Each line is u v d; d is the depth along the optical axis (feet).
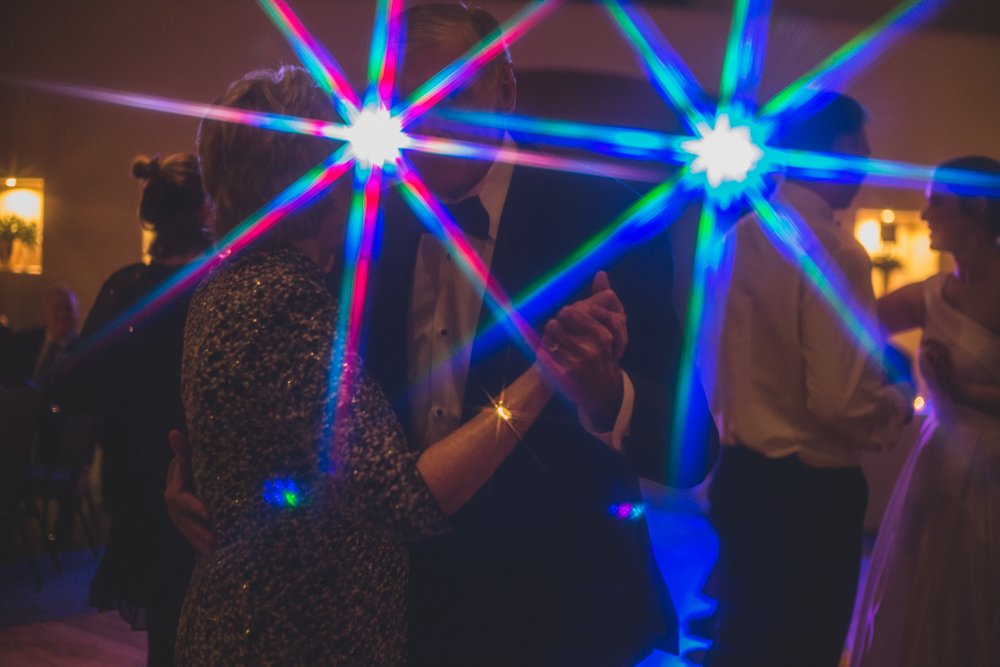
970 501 8.93
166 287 7.55
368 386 4.26
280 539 4.29
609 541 5.36
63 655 13.46
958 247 9.16
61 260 26.11
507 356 5.36
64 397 7.95
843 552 8.80
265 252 4.50
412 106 5.24
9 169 26.23
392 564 4.64
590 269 5.41
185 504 4.55
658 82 22.36
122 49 25.40
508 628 5.33
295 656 4.31
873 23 23.50
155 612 7.34
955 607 8.95
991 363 8.93
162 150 25.43
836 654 8.86
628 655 5.36
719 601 9.20
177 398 7.26
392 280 5.67
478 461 4.17
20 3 25.88
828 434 8.73
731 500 9.11
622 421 4.72
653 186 19.94
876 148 24.06
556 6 23.35
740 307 8.97
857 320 8.52
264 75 4.58
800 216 8.75
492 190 5.65
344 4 23.73
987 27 23.72
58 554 18.72
